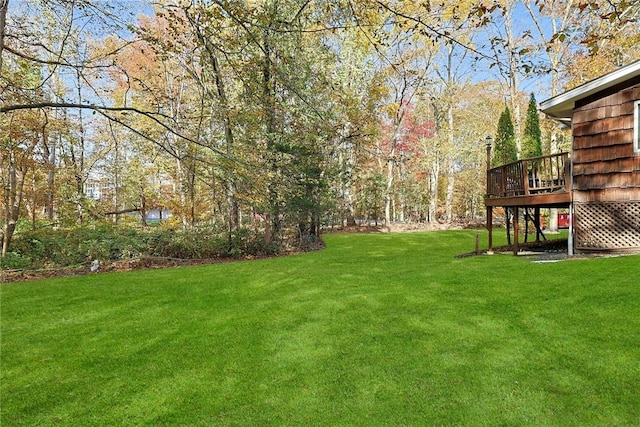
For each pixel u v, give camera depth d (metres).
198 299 5.91
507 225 11.39
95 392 3.12
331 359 3.52
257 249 12.74
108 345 4.09
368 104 14.70
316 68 11.49
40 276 8.86
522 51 4.59
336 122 11.38
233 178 6.86
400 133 25.58
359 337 3.98
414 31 4.67
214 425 2.62
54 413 2.83
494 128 25.64
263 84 6.51
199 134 6.79
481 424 2.49
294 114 8.30
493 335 3.81
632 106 7.15
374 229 22.42
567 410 2.59
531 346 3.52
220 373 3.37
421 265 8.02
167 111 11.56
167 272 8.57
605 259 6.59
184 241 11.62
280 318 4.76
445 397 2.81
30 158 10.70
